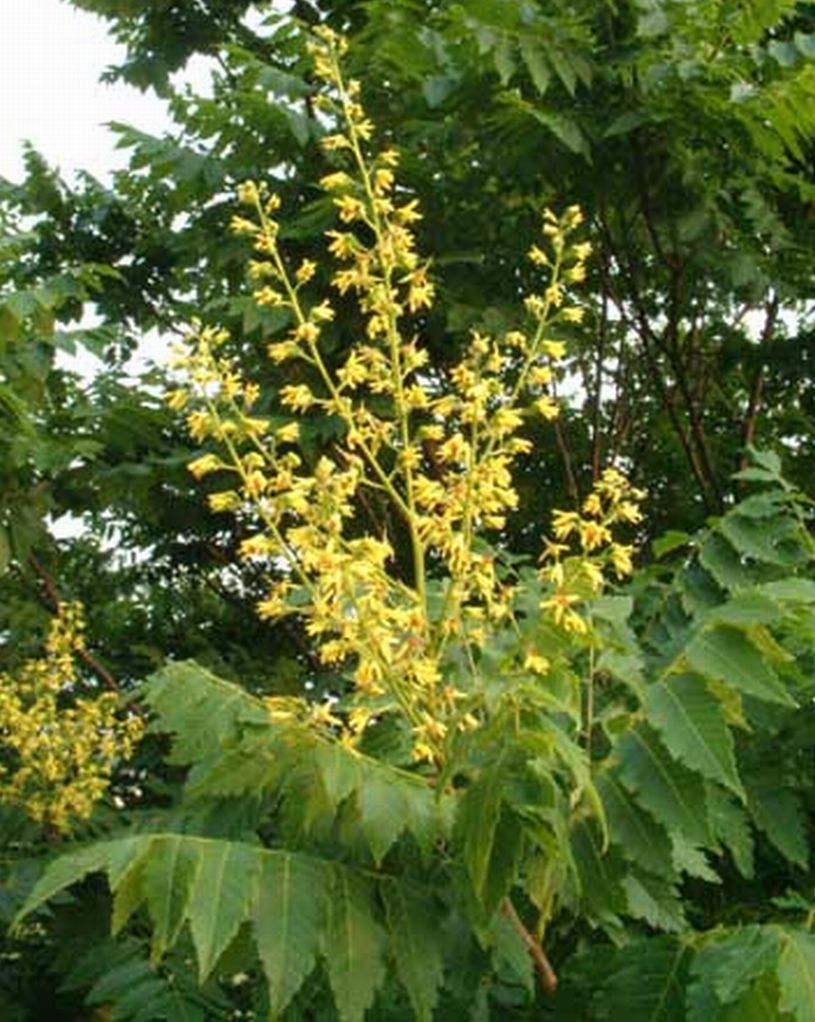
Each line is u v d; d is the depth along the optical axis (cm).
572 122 546
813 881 378
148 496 675
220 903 239
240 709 297
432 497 307
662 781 279
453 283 603
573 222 344
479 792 258
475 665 322
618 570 302
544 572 292
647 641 372
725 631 292
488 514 315
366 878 269
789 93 526
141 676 723
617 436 737
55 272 759
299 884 254
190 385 311
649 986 265
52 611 731
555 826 258
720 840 357
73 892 483
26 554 595
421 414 565
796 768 349
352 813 282
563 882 284
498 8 538
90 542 759
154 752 600
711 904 395
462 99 584
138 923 468
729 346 701
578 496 731
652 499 761
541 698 261
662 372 757
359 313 595
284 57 736
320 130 625
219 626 752
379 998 302
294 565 294
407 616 290
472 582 304
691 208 593
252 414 590
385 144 627
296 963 245
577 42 545
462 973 280
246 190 338
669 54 550
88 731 534
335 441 578
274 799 311
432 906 269
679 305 674
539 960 291
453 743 270
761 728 347
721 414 788
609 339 750
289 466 308
